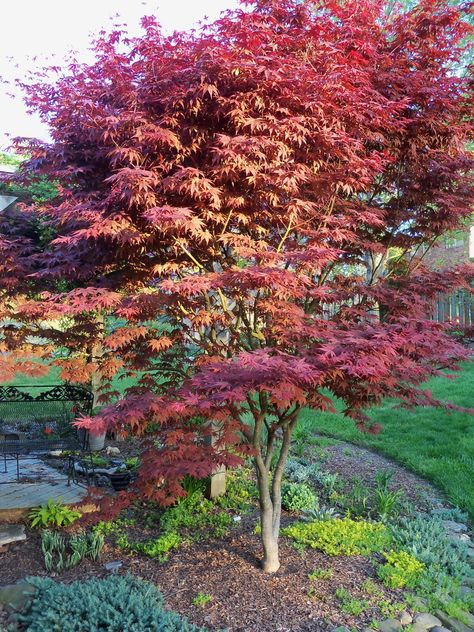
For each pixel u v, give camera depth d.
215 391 2.81
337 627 3.00
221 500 4.96
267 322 3.59
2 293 4.25
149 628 2.78
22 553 3.92
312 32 3.63
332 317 3.92
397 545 4.01
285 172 3.13
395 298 3.82
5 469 5.45
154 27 3.41
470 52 6.98
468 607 3.27
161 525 4.44
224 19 3.22
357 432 7.10
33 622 2.93
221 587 3.44
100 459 5.95
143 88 3.28
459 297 9.88
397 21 4.32
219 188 3.23
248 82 3.19
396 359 3.10
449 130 4.23
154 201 3.01
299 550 3.98
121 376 3.93
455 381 8.76
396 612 3.15
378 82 4.09
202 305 3.69
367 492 5.27
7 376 3.69
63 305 3.14
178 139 3.24
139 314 3.40
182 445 3.40
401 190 4.42
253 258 3.40
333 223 3.68
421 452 6.20
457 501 4.98
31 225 4.88
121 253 3.57
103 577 3.59
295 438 6.95
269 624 3.04
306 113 3.34
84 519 3.57
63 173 3.51
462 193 4.27
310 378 2.66
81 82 3.54
